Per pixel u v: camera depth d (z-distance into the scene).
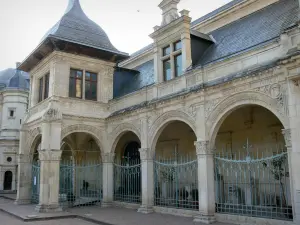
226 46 16.52
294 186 10.00
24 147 22.41
